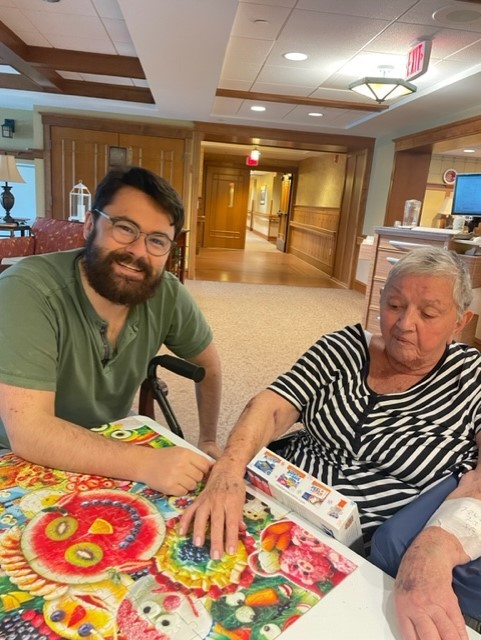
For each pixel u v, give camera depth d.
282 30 3.27
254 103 5.39
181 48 3.42
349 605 0.58
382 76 4.14
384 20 3.00
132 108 6.30
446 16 2.88
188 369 1.18
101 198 0.99
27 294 0.94
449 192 8.05
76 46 4.14
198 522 0.70
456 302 0.96
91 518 0.71
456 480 0.85
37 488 0.78
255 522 0.73
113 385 1.15
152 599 0.57
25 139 7.80
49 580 0.58
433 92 4.28
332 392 1.09
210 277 7.31
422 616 0.55
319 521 0.72
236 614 0.55
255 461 0.83
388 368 1.06
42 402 0.90
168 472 0.80
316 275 8.38
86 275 1.02
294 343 4.03
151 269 1.02
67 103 6.30
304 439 1.17
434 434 0.97
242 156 11.16
